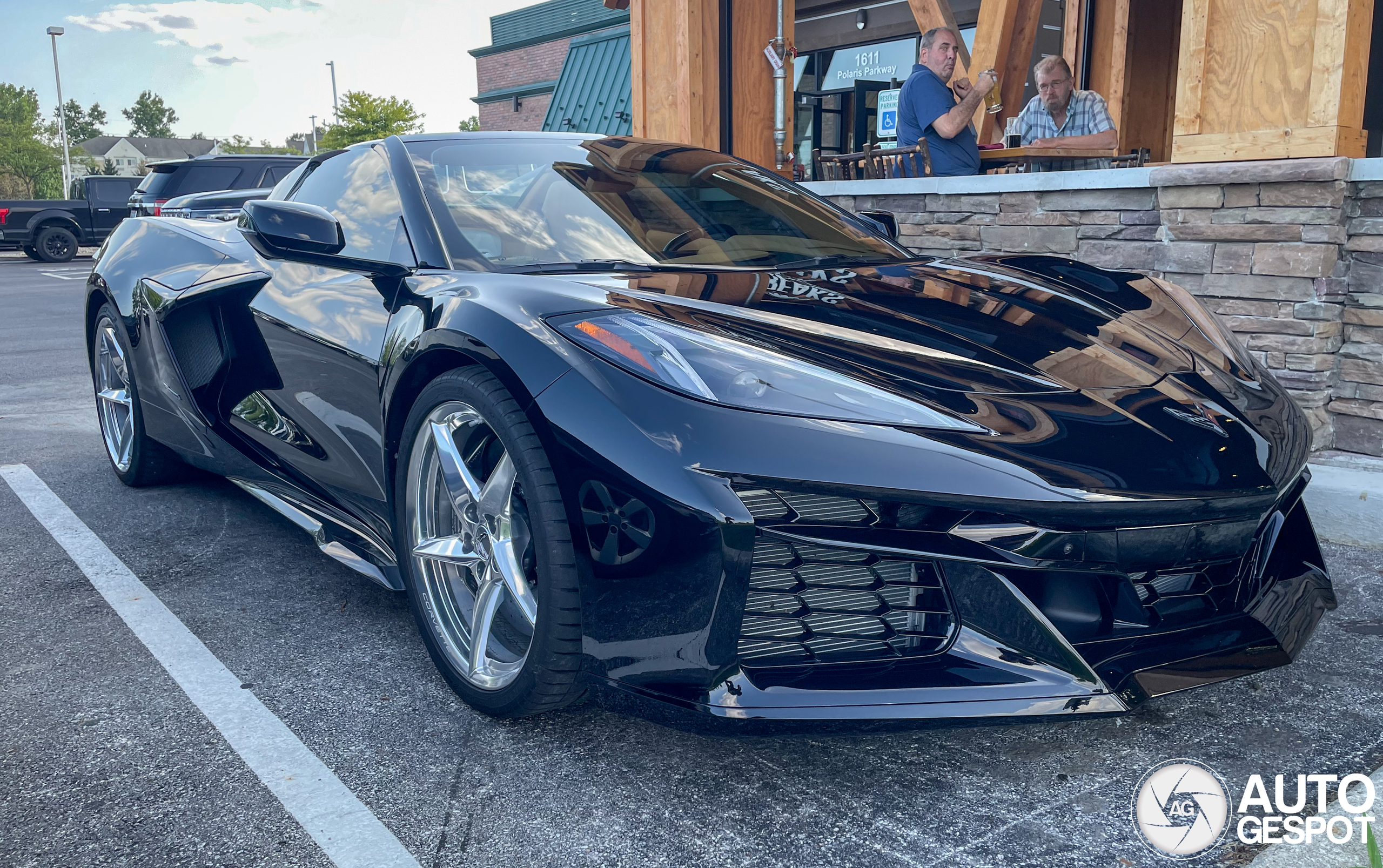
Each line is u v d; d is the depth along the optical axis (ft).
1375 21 22.13
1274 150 11.42
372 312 7.56
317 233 7.86
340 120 120.47
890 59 39.70
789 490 5.16
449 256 7.59
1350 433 11.20
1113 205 12.62
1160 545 5.41
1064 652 5.37
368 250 8.31
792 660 5.56
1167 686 5.40
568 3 84.64
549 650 5.83
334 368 7.89
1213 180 11.48
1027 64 21.57
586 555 5.60
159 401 10.82
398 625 8.11
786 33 20.92
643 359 5.68
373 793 5.68
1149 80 28.84
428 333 6.67
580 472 5.57
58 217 66.44
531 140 9.45
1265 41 11.41
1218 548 5.52
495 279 6.93
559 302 6.34
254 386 9.31
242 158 51.44
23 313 33.91
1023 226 13.69
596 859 5.08
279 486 9.55
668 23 20.16
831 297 7.00
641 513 5.35
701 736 5.62
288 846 5.19
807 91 43.65
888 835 5.26
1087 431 5.58
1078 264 8.88
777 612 5.56
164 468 11.79
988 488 5.16
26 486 12.19
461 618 6.93
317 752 6.14
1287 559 6.84
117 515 11.01
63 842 5.23
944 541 5.28
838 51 42.14
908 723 5.24
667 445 5.32
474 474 6.79
